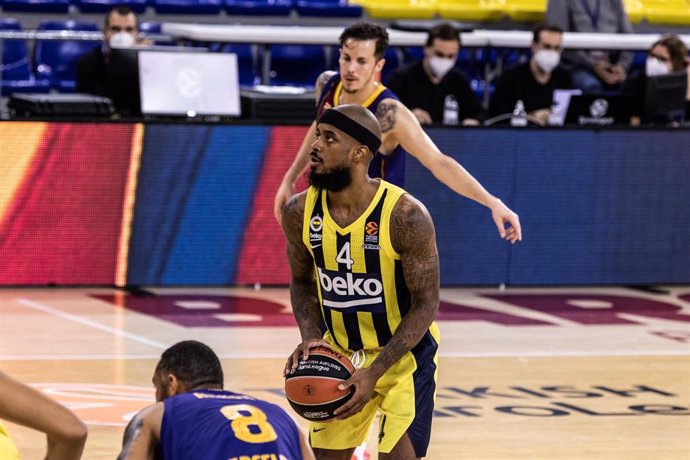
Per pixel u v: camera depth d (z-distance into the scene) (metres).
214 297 22.44
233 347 18.83
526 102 26.44
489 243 23.78
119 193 22.48
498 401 16.31
